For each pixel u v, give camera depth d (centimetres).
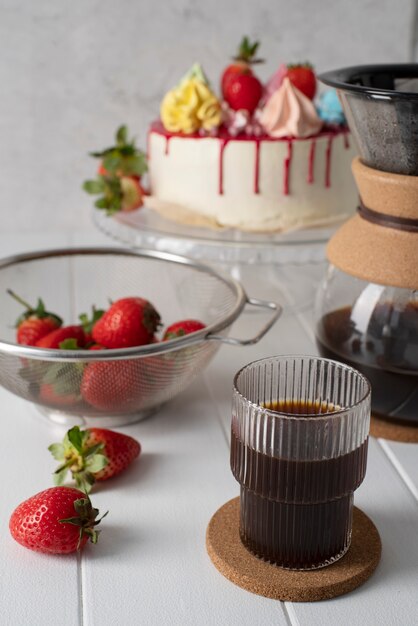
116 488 84
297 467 73
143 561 77
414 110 80
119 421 92
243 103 115
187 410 94
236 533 79
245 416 74
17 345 85
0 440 89
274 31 136
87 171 142
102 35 133
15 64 133
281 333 109
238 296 95
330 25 137
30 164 140
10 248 133
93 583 75
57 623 72
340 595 75
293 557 75
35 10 130
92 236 141
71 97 136
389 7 137
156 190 116
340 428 72
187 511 82
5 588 75
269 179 111
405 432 90
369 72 89
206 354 91
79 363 86
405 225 86
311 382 78
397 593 75
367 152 86
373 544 78
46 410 92
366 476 86
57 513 76
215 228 112
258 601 74
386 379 87
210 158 111
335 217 114
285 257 107
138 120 140
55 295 107
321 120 112
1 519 80
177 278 105
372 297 87
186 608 74
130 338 92
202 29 135
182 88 111
